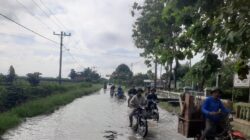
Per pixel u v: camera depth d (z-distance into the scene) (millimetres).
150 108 17781
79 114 20734
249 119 12695
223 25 5051
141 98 14461
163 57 7090
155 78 58375
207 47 5680
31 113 19109
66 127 14781
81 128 14531
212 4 5344
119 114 21078
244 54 4523
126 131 13820
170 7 6086
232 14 4770
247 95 17453
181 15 6105
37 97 28359
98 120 17656
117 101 35688
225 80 17297
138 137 12359
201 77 5734
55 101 27531
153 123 17062
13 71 43500
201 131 8914
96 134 12930
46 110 21859
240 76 4891
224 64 5570
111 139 11844
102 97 43938
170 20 6637
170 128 15102
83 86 71938
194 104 9195
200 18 5684
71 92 43969
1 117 14984
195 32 5629
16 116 16938
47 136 12281
